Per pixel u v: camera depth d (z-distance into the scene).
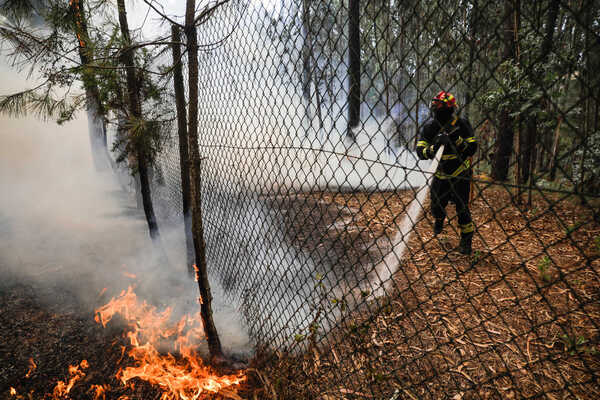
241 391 2.25
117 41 2.81
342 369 2.05
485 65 0.95
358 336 1.80
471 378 1.89
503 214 3.86
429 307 2.48
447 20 1.05
